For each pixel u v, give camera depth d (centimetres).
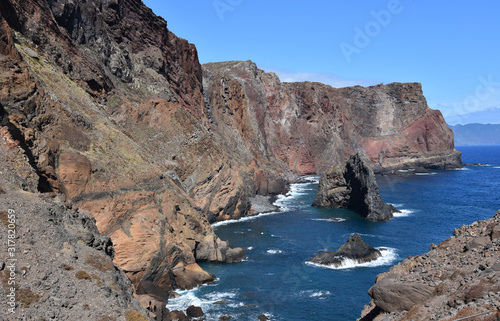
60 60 5519
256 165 11119
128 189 4234
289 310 3484
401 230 6650
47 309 1667
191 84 10262
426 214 8038
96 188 3925
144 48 8619
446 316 1272
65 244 2109
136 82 7800
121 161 4512
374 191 7794
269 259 5091
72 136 4066
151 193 4506
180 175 7244
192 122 8300
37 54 4806
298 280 4259
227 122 11688
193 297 3809
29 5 5216
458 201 9606
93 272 2030
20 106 3366
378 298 1722
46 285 1780
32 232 2027
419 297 1595
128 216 4056
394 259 4978
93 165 4038
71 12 6438
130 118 7019
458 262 1692
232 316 3362
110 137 4716
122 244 3794
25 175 2469
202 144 7994
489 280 1309
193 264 4372
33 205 2209
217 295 3856
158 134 7362
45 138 3550
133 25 8438
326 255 4919
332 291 3931
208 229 5306
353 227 6956
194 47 10825
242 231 6781
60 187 3291
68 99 4625
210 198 7519
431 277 1675
